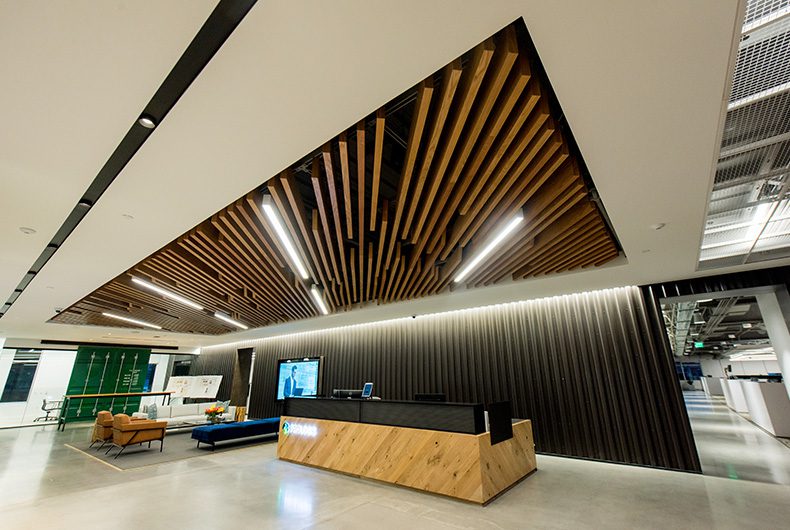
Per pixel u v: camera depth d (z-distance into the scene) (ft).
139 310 25.91
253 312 26.86
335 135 7.45
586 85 6.13
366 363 29.73
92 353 42.70
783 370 17.62
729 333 46.60
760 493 13.58
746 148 8.37
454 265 15.87
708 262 15.76
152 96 6.29
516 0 4.74
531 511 12.10
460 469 13.50
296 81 5.99
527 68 6.06
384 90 6.26
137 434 22.56
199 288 20.29
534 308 22.44
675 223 11.36
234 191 9.55
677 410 17.44
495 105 7.25
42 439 28.22
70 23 4.92
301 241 14.23
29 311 24.75
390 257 14.60
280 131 7.27
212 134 7.30
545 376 21.17
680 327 35.83
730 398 44.55
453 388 24.44
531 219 11.68
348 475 16.98
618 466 17.78
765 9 5.46
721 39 5.20
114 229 11.68
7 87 6.01
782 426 24.77
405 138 10.94
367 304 24.49
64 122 6.86
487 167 8.72
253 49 5.34
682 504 12.60
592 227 12.39
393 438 15.80
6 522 11.60
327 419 18.98
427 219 12.51
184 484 15.70
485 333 23.94
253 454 22.04
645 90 6.18
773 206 10.91
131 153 7.95
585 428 19.44
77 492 14.67
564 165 9.37
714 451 20.93
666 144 7.61
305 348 35.06
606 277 17.71
